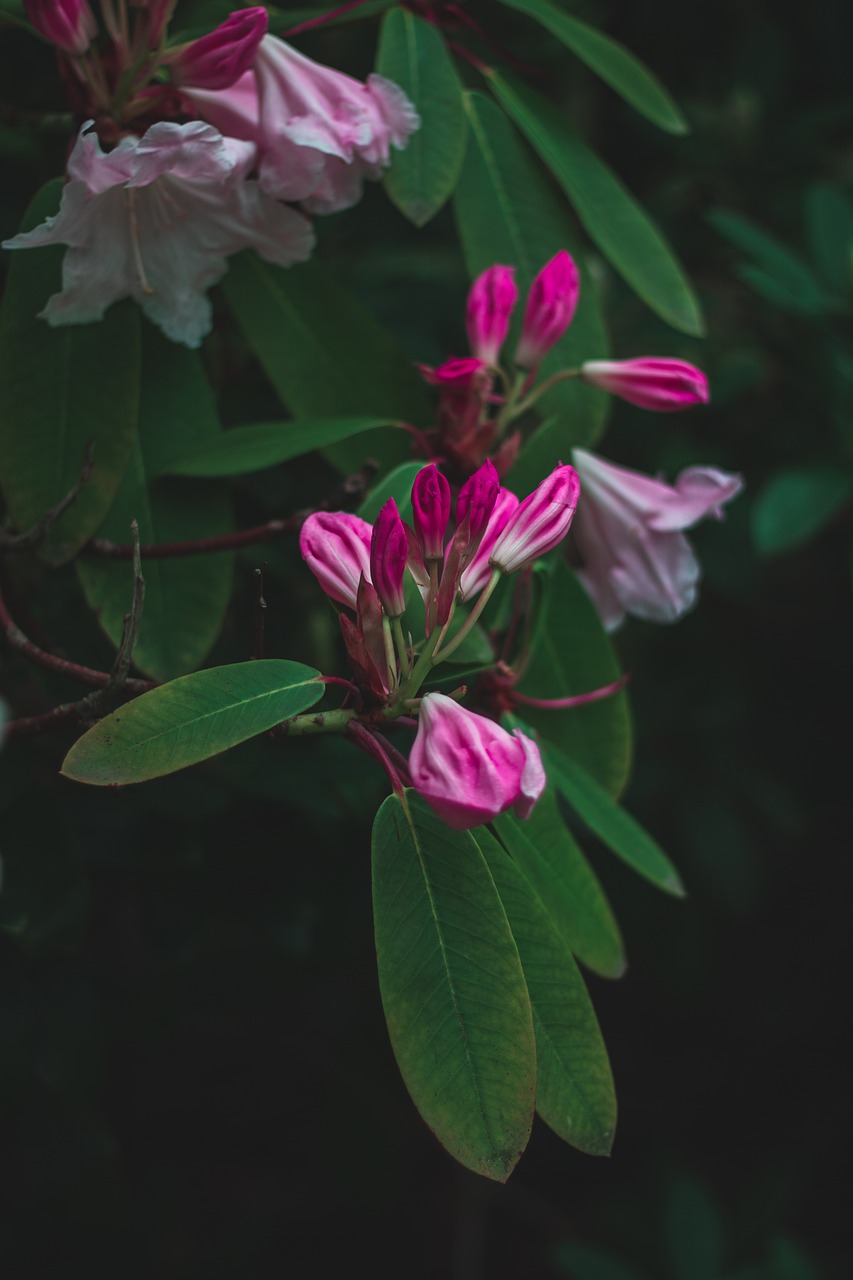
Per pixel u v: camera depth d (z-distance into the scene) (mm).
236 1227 1546
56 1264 1301
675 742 1458
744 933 1896
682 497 723
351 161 671
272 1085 1639
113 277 675
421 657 584
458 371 679
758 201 1199
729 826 1451
